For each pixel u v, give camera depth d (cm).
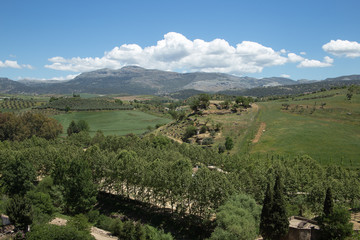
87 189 7800
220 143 15575
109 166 9050
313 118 18612
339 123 16950
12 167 8588
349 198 7069
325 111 19688
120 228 6438
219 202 6769
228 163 10194
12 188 8362
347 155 12125
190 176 7412
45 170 10500
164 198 8406
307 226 5800
